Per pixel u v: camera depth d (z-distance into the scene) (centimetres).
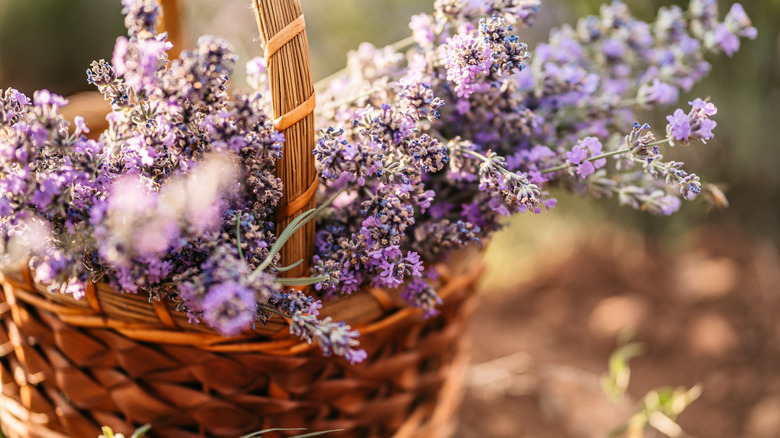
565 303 164
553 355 144
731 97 187
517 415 122
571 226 212
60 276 78
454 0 87
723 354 142
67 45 290
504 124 90
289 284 80
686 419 127
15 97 80
